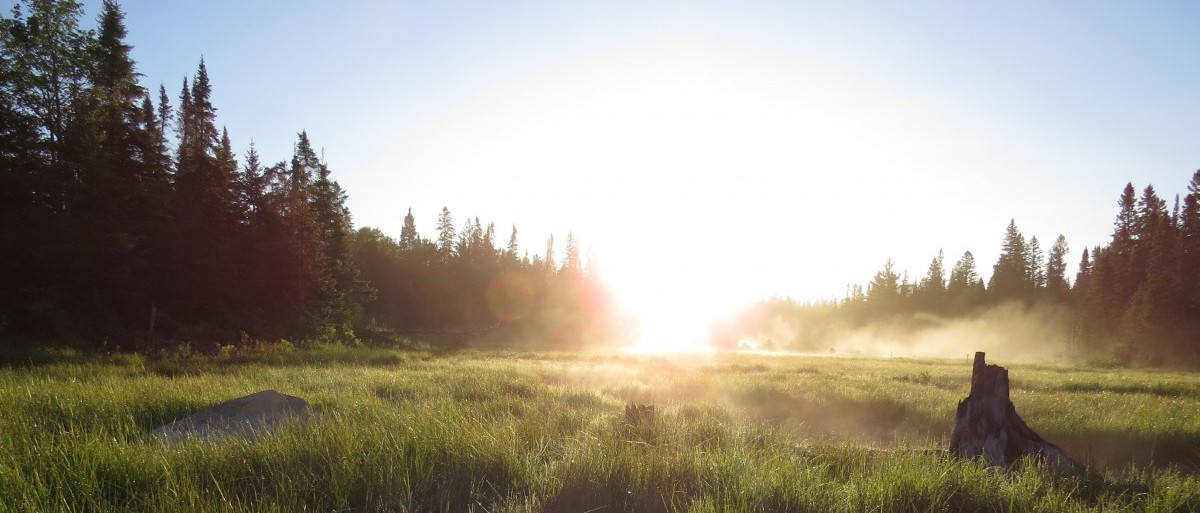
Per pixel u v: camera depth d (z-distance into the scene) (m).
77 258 26.33
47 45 28.73
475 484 5.05
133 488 4.67
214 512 4.03
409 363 25.56
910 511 4.70
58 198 27.33
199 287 34.41
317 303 43.75
